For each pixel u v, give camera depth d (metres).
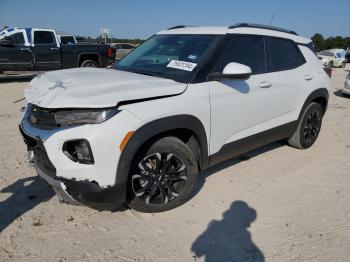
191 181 3.38
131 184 3.03
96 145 2.66
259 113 4.04
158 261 2.71
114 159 2.75
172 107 3.06
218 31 3.88
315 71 4.96
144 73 3.65
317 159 4.87
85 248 2.83
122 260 2.71
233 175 4.26
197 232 3.08
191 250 2.85
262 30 4.29
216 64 3.55
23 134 3.10
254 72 3.99
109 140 2.69
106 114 2.71
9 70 11.83
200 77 3.38
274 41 4.38
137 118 2.83
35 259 2.69
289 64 4.57
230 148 3.78
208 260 2.74
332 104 9.48
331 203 3.63
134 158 2.99
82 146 2.70
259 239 3.00
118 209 3.40
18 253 2.74
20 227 3.08
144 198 3.19
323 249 2.88
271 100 4.17
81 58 13.42
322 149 5.31
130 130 2.78
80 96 2.73
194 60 3.55
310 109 4.97
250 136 3.99
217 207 3.50
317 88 4.94
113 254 2.77
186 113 3.16
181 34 4.15
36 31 12.20
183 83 3.28
